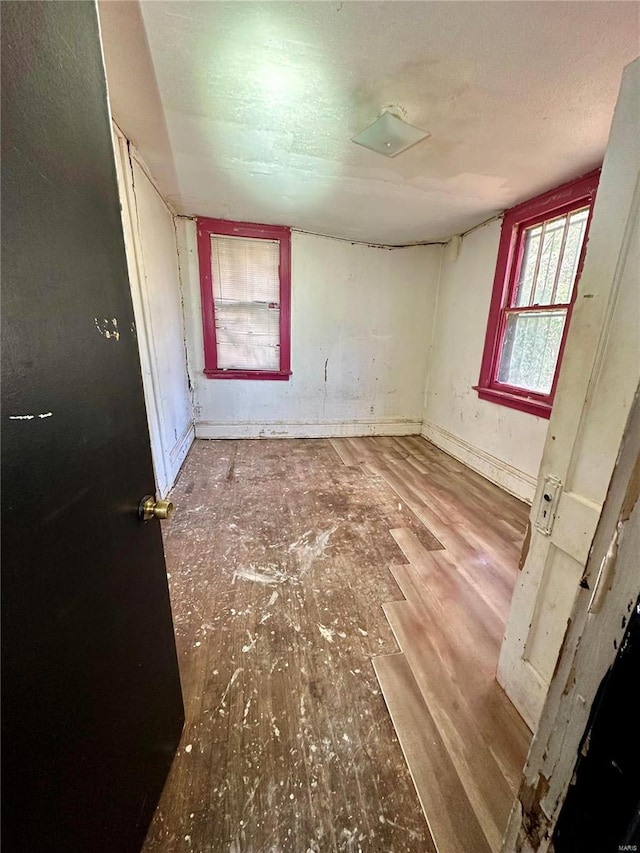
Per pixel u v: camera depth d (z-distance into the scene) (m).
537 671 1.10
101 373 0.64
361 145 1.89
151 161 2.20
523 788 0.60
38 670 0.47
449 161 2.04
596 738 0.44
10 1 0.40
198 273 3.44
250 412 3.96
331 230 3.44
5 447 0.41
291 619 1.54
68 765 0.53
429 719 1.15
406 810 0.92
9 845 0.41
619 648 0.41
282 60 1.31
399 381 4.21
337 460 3.46
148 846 0.83
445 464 3.44
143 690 0.82
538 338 2.64
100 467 0.63
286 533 2.20
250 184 2.50
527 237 2.73
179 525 2.25
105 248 0.65
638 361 0.77
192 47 1.25
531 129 1.70
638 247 0.75
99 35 0.63
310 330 3.82
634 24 1.09
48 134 0.48
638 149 0.74
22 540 0.44
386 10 1.08
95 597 0.61
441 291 3.88
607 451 0.85
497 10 1.06
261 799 0.94
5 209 0.41
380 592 1.71
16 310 0.43
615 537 0.42
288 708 1.17
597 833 0.42
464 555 2.02
